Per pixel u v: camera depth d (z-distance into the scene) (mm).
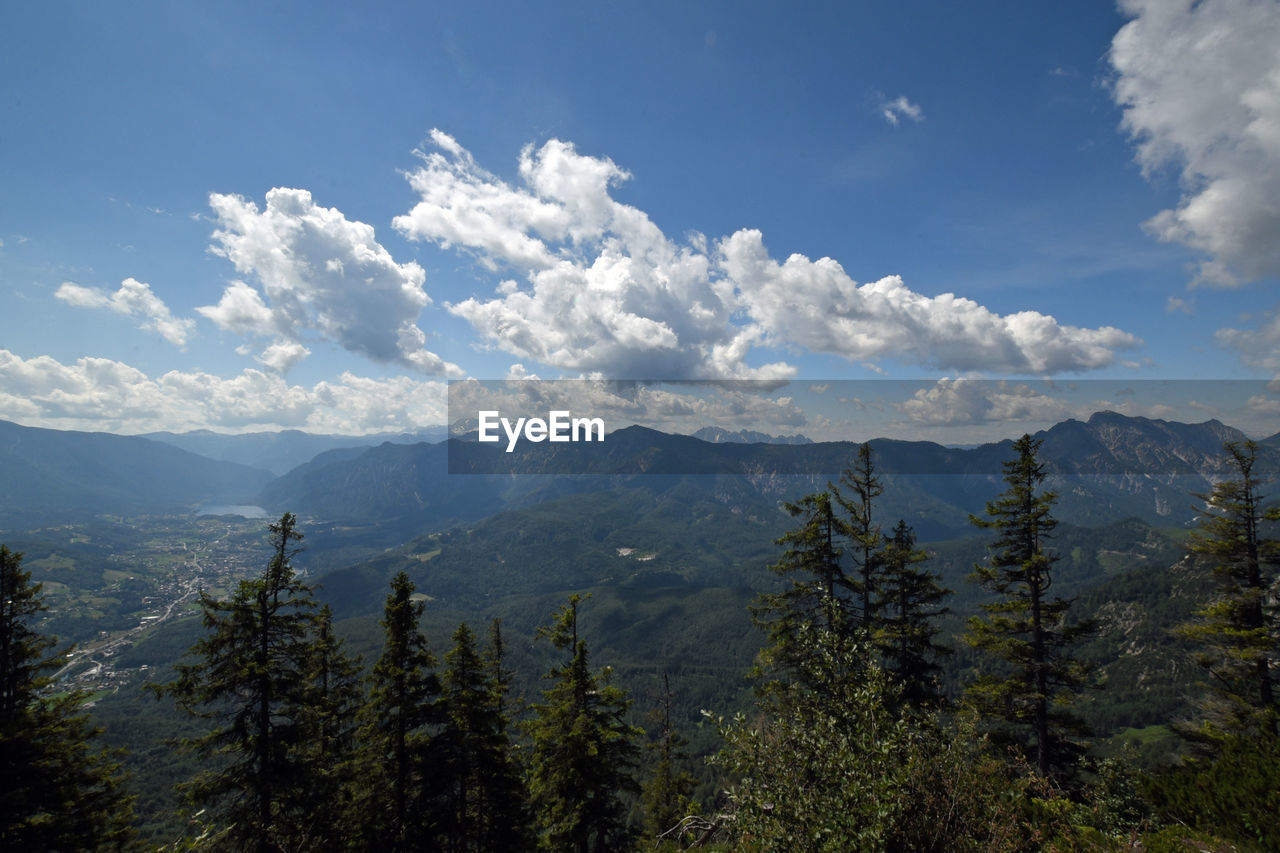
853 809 5285
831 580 18312
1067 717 16734
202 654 15734
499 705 21766
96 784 16234
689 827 11641
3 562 16266
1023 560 17922
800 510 19188
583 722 20094
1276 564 20172
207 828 13758
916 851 5305
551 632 21984
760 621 19047
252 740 15578
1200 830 7652
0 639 16078
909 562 19500
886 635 17438
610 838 22141
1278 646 18797
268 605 16562
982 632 18406
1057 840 6730
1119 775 8852
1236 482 21281
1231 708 19641
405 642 18031
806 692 7262
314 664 21500
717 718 6215
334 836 15602
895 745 5742
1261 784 7641
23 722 15188
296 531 17297
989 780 5945
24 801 14383
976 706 17156
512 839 20141
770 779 5809
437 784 17766
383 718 17625
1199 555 22500
